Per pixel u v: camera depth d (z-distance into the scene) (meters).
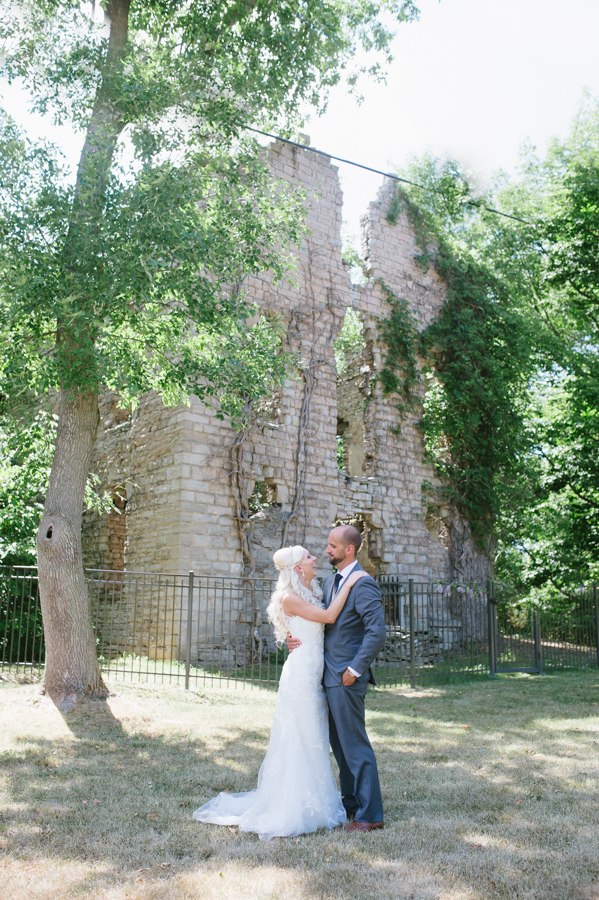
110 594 14.74
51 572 7.50
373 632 3.85
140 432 14.04
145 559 13.10
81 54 8.13
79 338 7.39
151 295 7.39
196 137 9.03
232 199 9.20
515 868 3.17
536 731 6.77
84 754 5.43
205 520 12.64
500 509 18.22
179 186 7.55
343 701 3.88
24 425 10.05
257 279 14.42
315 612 3.98
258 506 16.78
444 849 3.42
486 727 7.01
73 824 3.73
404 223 18.28
